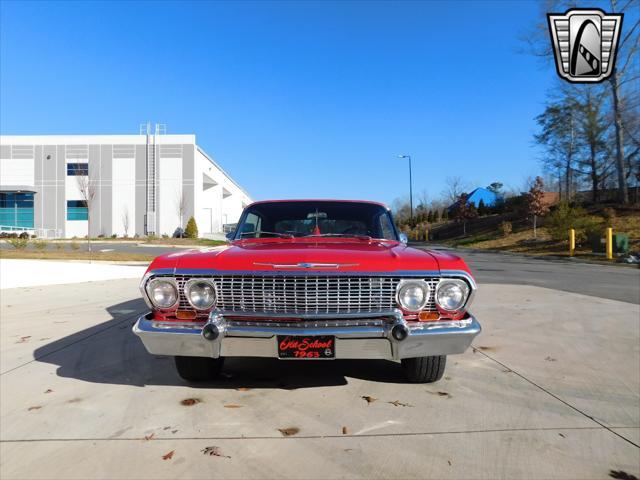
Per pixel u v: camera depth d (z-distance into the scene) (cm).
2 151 3747
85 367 386
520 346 453
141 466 219
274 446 240
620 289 916
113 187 3725
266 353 274
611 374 364
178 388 331
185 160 3725
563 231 2270
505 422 271
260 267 277
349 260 282
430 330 270
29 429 262
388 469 216
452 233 4025
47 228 3731
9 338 496
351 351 272
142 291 287
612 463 223
